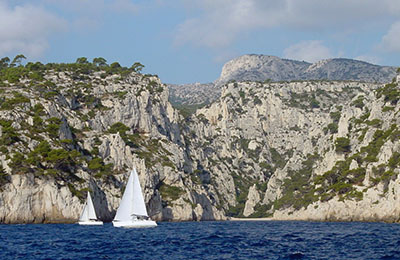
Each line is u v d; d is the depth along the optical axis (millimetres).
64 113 192125
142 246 82562
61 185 146375
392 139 176500
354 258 69438
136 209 123125
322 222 169625
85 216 139250
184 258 69750
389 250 76875
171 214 194875
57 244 84875
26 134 154500
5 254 72625
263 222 191375
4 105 163125
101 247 80875
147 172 190000
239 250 78750
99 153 183625
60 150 152250
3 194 134250
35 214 138875
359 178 181750
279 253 75062
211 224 168250
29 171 140625
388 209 156125
